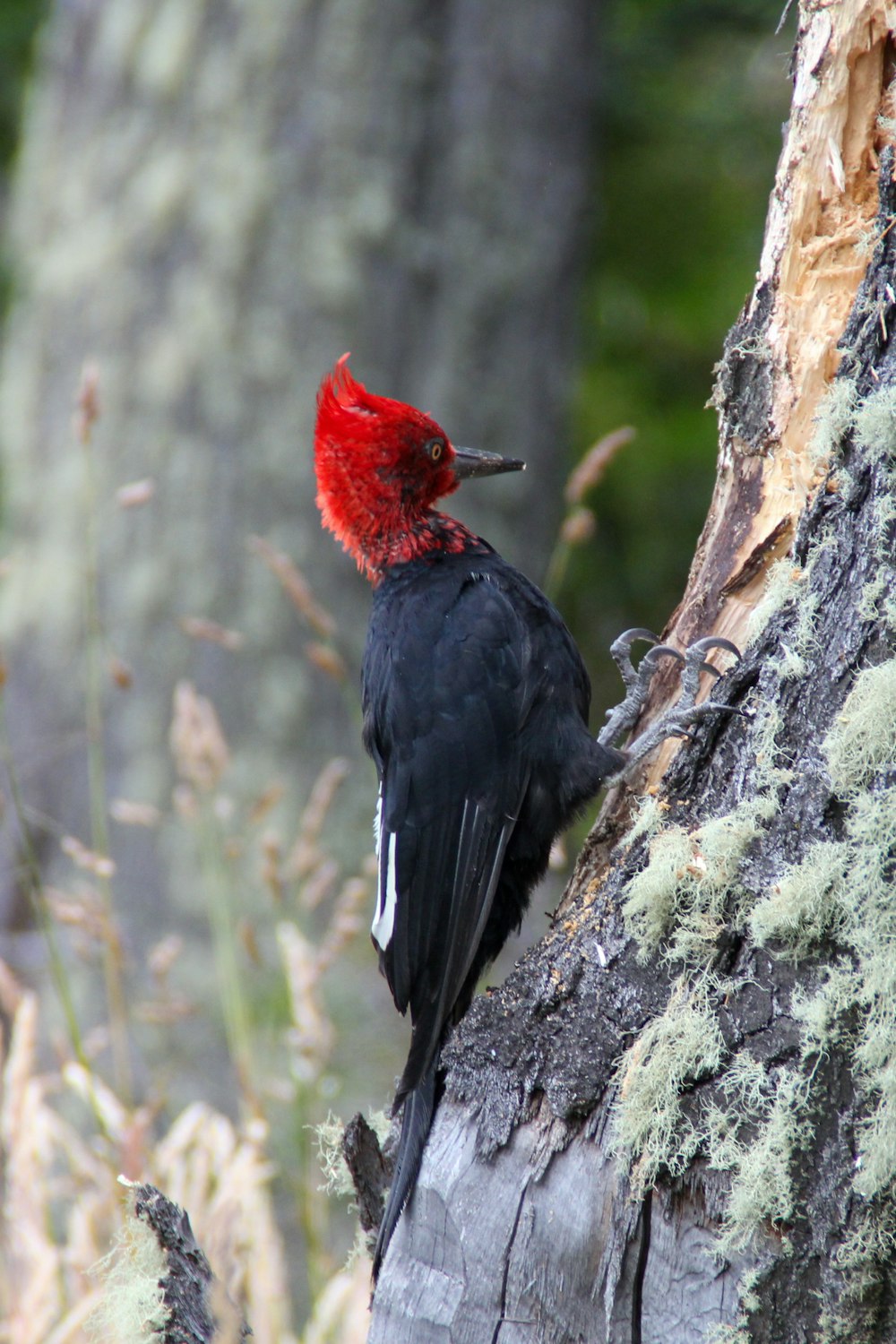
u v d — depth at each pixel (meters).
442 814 6.86
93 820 14.44
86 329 15.16
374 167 14.63
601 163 20.81
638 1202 4.95
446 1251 5.36
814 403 5.98
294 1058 8.88
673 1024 4.96
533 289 15.29
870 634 4.84
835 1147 4.68
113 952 8.27
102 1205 7.42
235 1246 7.20
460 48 14.90
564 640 7.33
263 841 8.50
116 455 14.89
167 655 14.52
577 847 13.41
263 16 14.70
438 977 6.64
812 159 5.94
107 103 15.33
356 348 14.66
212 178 14.77
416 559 7.66
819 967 4.76
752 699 5.22
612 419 21.56
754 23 18.23
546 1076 5.25
